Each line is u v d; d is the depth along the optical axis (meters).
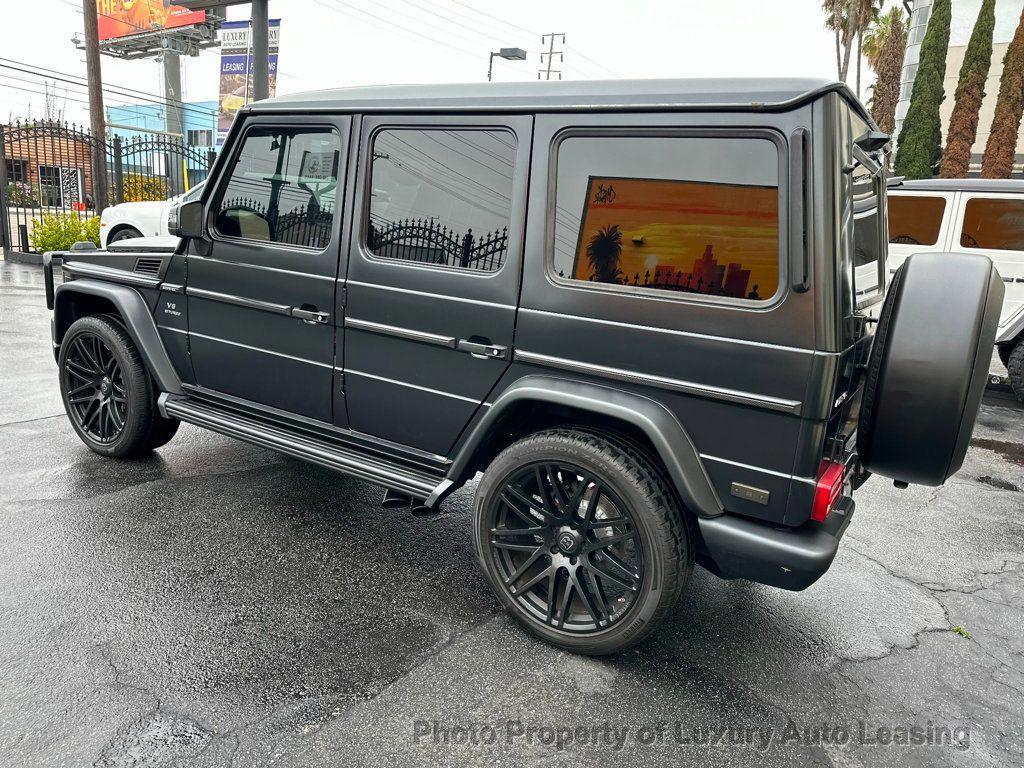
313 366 3.12
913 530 3.94
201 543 3.19
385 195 2.83
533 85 2.51
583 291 2.40
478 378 2.67
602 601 2.48
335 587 2.91
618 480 2.33
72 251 4.18
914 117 24.31
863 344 2.49
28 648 2.38
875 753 2.17
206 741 2.03
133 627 2.54
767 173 2.09
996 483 4.80
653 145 2.26
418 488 2.83
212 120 37.22
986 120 26.73
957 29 26.94
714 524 2.27
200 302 3.47
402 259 2.81
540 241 2.47
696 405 2.26
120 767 1.92
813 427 2.09
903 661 2.66
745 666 2.57
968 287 2.16
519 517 2.65
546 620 2.58
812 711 2.34
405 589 2.93
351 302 2.93
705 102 2.14
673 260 2.27
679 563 2.32
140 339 3.67
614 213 2.35
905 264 2.32
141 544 3.15
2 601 2.64
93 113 16.78
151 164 16.22
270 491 3.81
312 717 2.15
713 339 2.19
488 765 2.00
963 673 2.61
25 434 4.44
